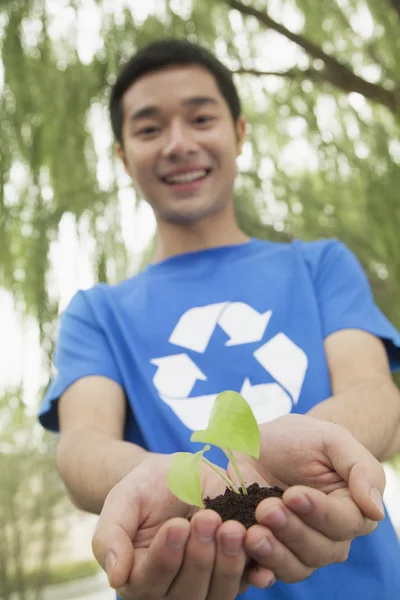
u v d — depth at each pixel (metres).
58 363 0.77
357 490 0.43
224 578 0.43
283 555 0.43
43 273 1.32
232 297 0.79
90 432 0.66
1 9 1.37
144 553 0.45
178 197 0.83
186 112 0.83
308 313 0.76
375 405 0.62
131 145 0.84
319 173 1.50
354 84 1.45
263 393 0.72
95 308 0.80
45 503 4.13
